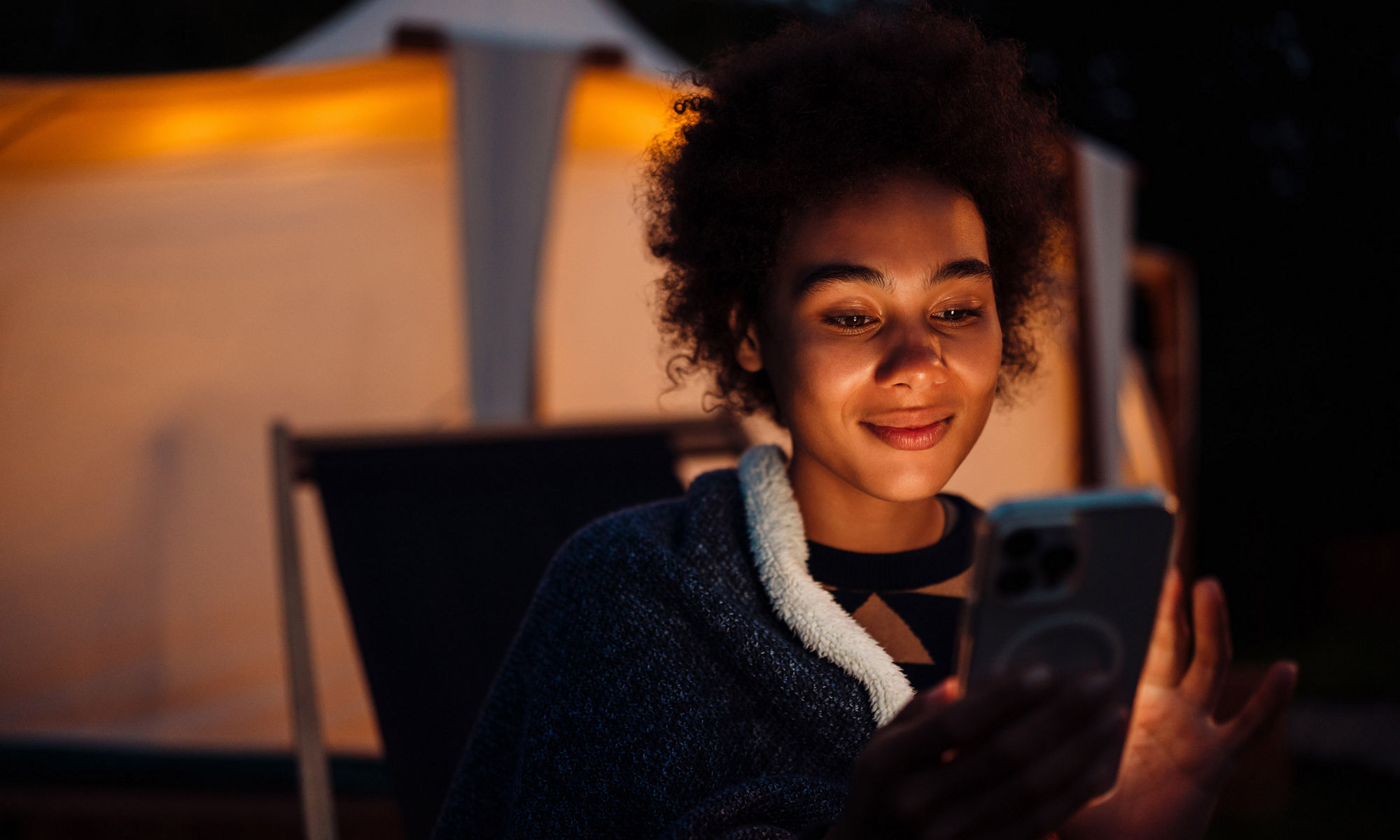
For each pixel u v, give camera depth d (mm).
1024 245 998
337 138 3395
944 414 764
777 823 744
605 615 837
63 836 2588
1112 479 3645
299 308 3238
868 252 765
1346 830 3148
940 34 915
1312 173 9719
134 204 3299
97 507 3094
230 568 3070
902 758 468
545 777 804
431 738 1271
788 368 795
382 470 1482
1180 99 9789
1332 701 5227
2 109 3061
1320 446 9016
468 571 1397
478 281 2803
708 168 907
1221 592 667
